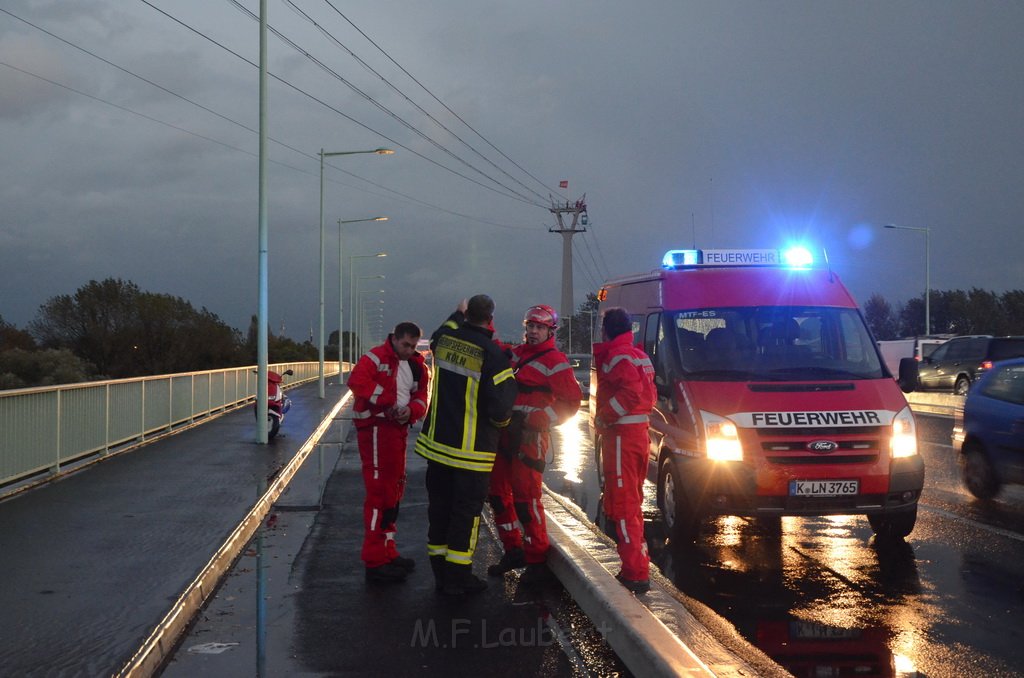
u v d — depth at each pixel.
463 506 6.66
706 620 6.14
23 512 9.30
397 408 7.05
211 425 20.53
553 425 7.06
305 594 6.71
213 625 5.92
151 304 57.72
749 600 6.65
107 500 10.05
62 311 56.66
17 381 43.28
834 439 8.16
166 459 14.08
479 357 6.62
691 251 10.38
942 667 5.19
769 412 8.33
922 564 7.72
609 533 8.88
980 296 90.00
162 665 5.13
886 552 8.20
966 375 29.75
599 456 11.67
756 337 9.44
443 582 6.82
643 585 6.55
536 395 7.01
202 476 12.08
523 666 5.15
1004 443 10.20
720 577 7.34
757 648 5.55
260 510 9.79
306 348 96.81
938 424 20.88
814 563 7.80
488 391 6.57
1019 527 9.23
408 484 12.45
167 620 5.58
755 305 9.69
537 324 7.02
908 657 5.37
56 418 11.94
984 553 8.12
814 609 6.41
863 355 9.35
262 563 7.72
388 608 6.33
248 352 64.38
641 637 4.96
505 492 7.37
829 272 10.16
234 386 26.83
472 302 6.75
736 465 8.16
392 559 7.23
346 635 5.71
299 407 28.81
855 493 8.14
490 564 7.73
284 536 8.88
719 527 9.50
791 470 8.12
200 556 7.26
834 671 5.12
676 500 8.70
